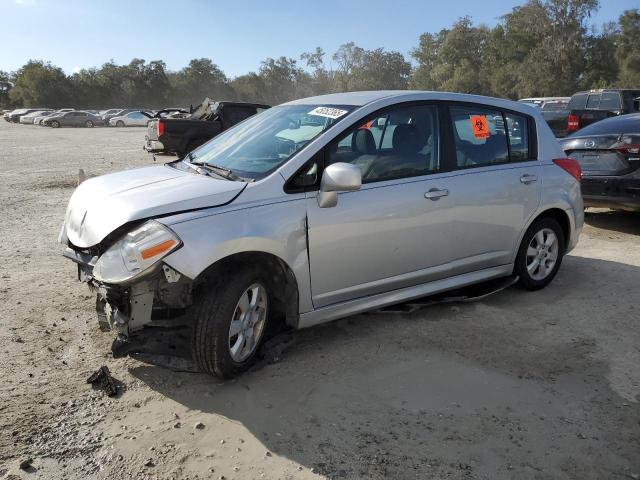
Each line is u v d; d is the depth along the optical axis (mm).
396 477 2797
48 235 7367
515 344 4234
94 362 3861
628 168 7102
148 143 16219
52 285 5309
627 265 6188
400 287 4367
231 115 16250
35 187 11734
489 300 5121
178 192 3580
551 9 70125
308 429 3168
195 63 128750
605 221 8297
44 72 98438
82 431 3111
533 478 2803
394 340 4277
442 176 4473
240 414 3305
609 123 7789
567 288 5457
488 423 3240
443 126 4559
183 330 3895
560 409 3393
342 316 4109
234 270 3535
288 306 3896
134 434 3100
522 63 72750
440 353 4078
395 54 109500
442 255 4531
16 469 2795
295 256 3725
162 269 3275
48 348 4031
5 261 6082
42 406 3324
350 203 3951
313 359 3965
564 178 5324
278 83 131500
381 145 4234
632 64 70312
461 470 2852
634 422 3271
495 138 4918
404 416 3299
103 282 3354
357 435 3121
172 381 3656
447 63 92938
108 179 4199
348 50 110188
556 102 24250
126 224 3379
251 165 3957
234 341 3639
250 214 3551
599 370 3861
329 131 3984
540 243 5281
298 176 3799
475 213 4645
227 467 2852
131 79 116375
